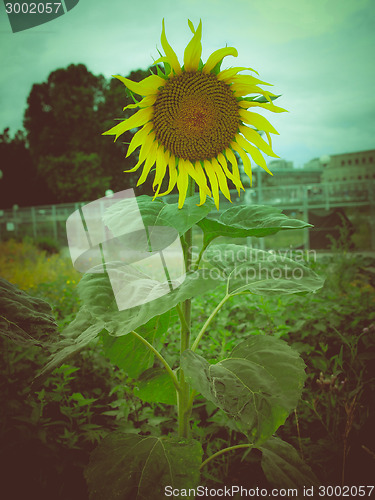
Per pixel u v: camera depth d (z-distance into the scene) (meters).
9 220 9.44
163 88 0.57
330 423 0.91
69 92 12.59
